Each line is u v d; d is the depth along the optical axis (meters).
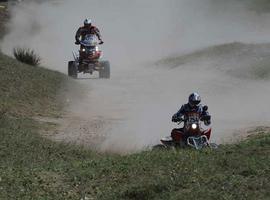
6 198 37.59
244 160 40.25
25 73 91.62
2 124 63.31
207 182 36.88
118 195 37.31
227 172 38.56
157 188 37.25
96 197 37.88
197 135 51.56
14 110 73.56
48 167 44.84
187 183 37.31
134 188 37.53
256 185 35.22
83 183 40.34
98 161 45.47
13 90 81.56
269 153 42.03
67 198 37.94
